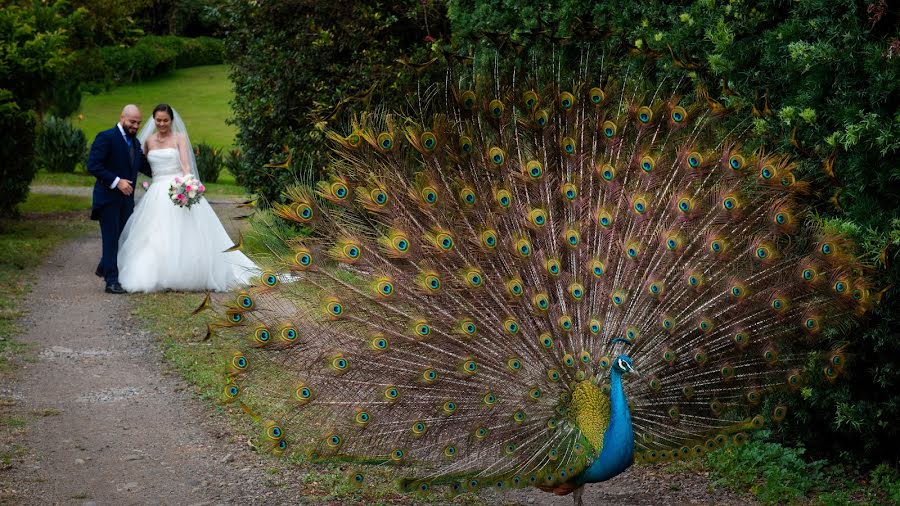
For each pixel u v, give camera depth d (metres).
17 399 7.84
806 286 5.79
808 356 5.96
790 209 5.93
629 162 5.92
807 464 6.75
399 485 5.34
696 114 6.10
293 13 13.18
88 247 16.47
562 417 5.41
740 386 5.81
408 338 5.40
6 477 6.13
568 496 6.29
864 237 5.96
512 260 5.54
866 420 6.38
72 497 5.89
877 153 5.86
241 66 14.39
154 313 11.20
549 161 5.87
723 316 5.73
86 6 23.89
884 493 6.31
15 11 16.27
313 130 11.95
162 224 12.59
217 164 29.23
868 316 6.14
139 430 7.26
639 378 5.62
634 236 5.75
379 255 5.47
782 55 6.40
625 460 5.17
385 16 13.06
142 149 13.02
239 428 7.37
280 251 5.61
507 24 9.41
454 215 5.56
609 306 5.62
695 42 7.12
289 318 5.41
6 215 18.59
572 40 6.92
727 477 6.54
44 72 16.62
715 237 5.73
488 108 5.79
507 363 5.41
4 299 11.60
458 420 5.38
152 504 5.84
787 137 6.39
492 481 5.33
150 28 52.25
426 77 6.80
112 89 45.66
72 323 10.69
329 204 5.73
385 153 5.60
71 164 29.50
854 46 5.89
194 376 8.62
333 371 5.37
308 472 6.50
